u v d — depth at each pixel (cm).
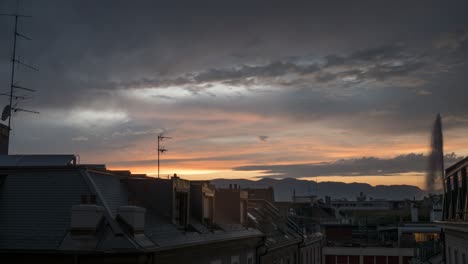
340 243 7969
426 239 7638
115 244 1825
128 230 1911
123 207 1933
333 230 8806
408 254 7094
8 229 1922
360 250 7262
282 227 4559
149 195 2395
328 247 7350
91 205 1850
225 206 3306
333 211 11338
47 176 2112
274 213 4666
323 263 7262
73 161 2491
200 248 2412
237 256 2995
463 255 3033
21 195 2056
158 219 2288
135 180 2409
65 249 1812
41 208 1994
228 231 2922
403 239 7350
